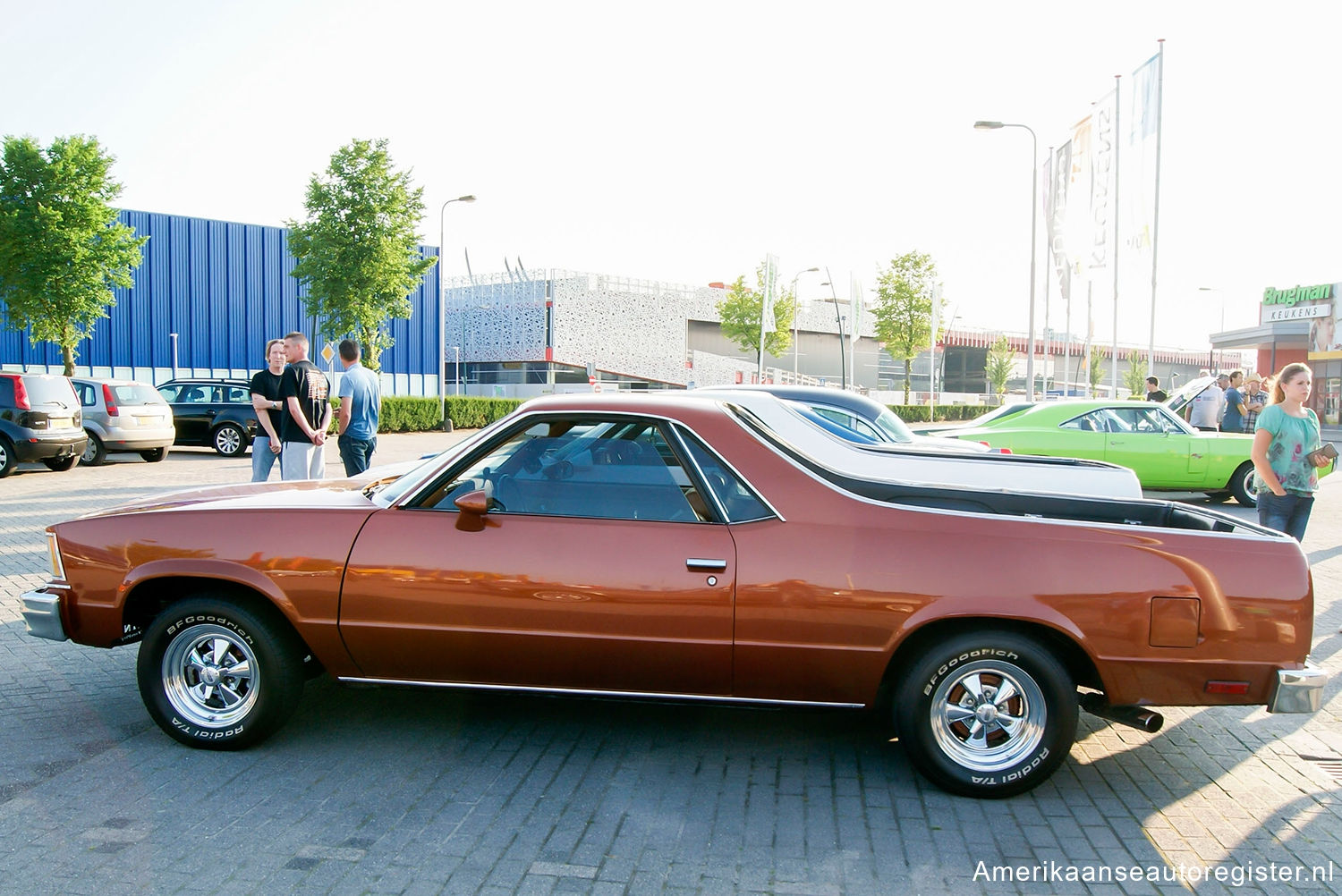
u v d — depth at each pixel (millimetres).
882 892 2979
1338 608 6973
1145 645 3510
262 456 8594
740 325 50406
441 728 4336
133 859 3088
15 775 3744
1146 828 3467
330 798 3582
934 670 3598
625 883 2990
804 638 3600
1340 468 19047
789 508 3691
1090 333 29828
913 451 6316
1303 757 4199
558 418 3895
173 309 32000
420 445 23328
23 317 22000
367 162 27391
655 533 3703
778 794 3691
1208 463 12523
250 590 3982
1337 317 36281
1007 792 3645
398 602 3785
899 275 45156
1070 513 4742
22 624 5938
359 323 28297
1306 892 3029
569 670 3775
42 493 12195
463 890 2936
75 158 21641
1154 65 22297
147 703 4020
